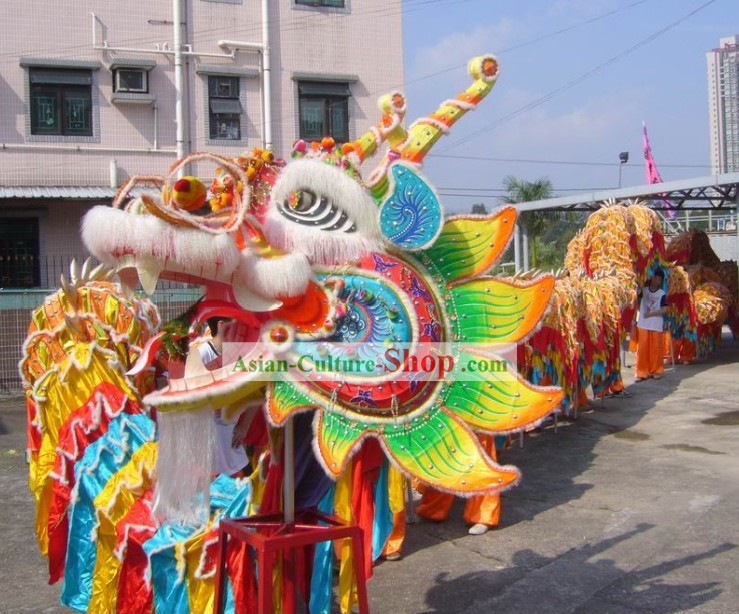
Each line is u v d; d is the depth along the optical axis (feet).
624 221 30.63
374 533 13.83
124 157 48.98
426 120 11.30
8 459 24.77
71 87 47.91
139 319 14.32
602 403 28.78
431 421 10.48
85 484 12.52
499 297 11.23
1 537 17.35
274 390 9.60
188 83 50.06
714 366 37.78
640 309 34.32
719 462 20.84
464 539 16.17
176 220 8.70
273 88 52.16
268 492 11.34
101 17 47.98
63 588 12.34
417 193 10.78
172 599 11.18
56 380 13.89
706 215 74.23
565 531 16.34
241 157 10.48
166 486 9.37
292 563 10.42
